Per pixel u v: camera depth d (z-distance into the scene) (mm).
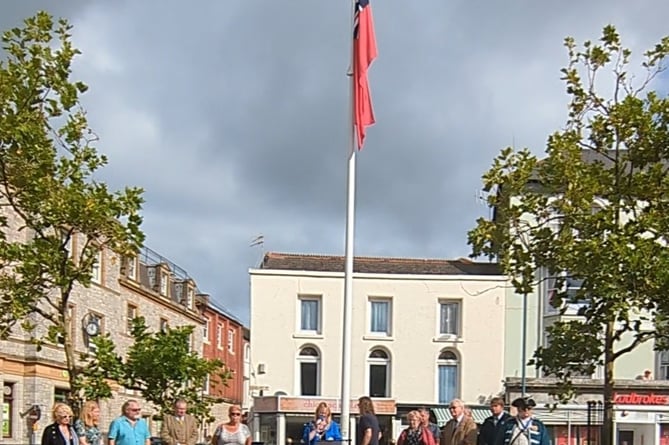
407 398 36375
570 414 33062
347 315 13555
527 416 12469
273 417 35750
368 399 13398
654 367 34438
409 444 13070
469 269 38812
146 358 15750
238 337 61656
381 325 37062
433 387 36438
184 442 13680
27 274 14078
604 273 13172
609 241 13242
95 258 14500
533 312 35750
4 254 13961
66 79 14406
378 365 36781
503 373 36219
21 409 30906
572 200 14258
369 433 12930
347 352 13523
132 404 12625
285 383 36344
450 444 12992
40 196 13852
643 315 17844
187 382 16688
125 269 40125
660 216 13867
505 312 36531
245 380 63188
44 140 14000
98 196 13898
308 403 35906
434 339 36750
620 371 34469
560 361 14430
